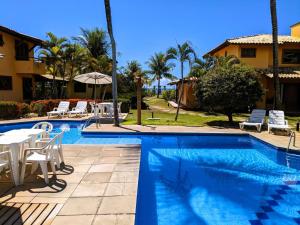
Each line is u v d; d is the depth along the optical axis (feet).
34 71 72.08
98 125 43.70
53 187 16.21
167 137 36.94
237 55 73.87
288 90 76.79
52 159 18.13
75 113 57.77
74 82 96.02
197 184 21.07
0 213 13.07
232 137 36.96
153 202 17.81
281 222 15.29
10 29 65.72
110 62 90.79
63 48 77.56
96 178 17.75
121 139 36.29
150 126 42.50
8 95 69.77
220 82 45.42
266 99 72.43
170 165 25.99
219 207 17.13
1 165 15.76
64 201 14.34
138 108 44.65
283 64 75.61
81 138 37.01
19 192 15.48
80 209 13.46
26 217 12.67
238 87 44.39
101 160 21.89
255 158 28.81
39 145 20.42
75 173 18.71
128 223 12.17
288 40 73.67
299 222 15.30
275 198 18.52
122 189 15.94
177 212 16.44
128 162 21.35
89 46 99.81
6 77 69.00
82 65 84.69
